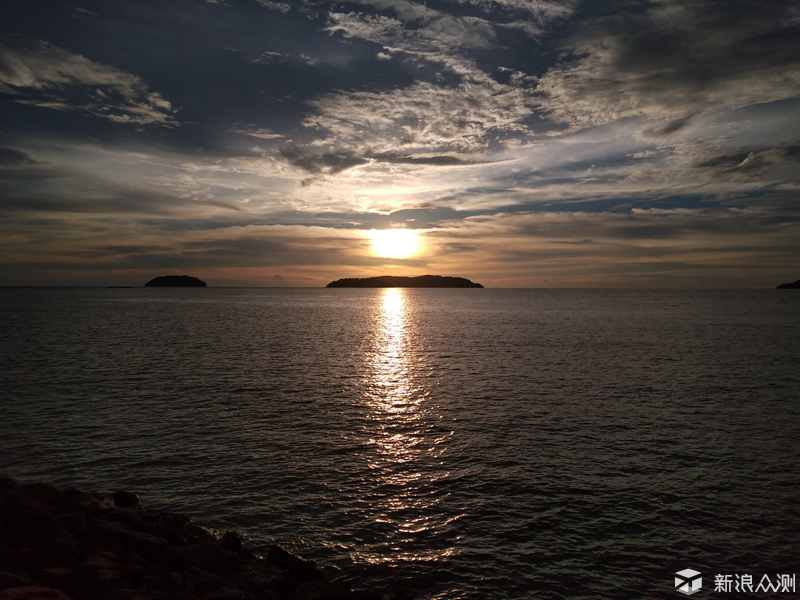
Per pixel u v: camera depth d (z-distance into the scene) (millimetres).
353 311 138250
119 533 12414
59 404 28812
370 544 14141
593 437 23438
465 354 51094
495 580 12602
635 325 86438
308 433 23922
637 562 13398
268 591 10844
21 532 11922
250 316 112125
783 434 23906
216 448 21625
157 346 55500
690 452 21453
